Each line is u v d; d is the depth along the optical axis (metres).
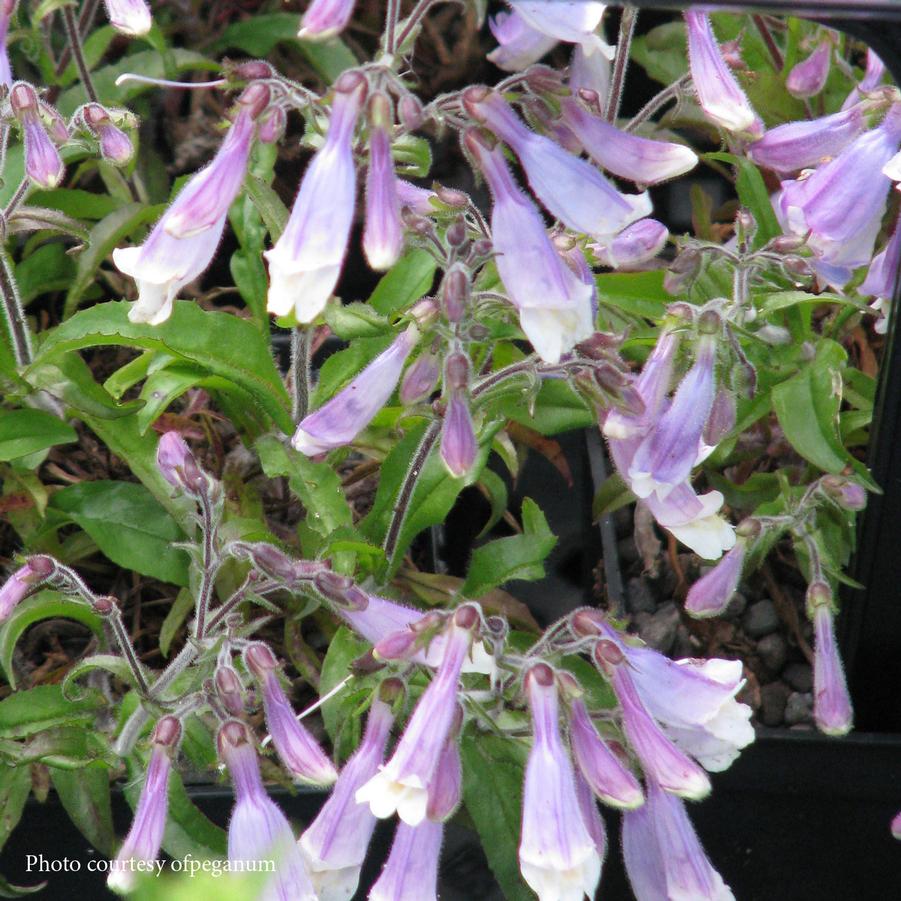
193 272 0.36
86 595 0.40
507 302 0.38
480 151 0.36
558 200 0.36
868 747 0.43
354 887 0.38
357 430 0.39
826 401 0.43
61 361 0.42
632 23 0.43
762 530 0.43
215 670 0.38
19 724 0.41
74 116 0.42
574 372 0.38
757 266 0.42
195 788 0.43
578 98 0.38
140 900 0.33
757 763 0.43
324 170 0.35
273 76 0.37
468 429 0.37
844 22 0.37
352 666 0.38
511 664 0.38
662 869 0.38
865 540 0.42
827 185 0.42
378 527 0.43
